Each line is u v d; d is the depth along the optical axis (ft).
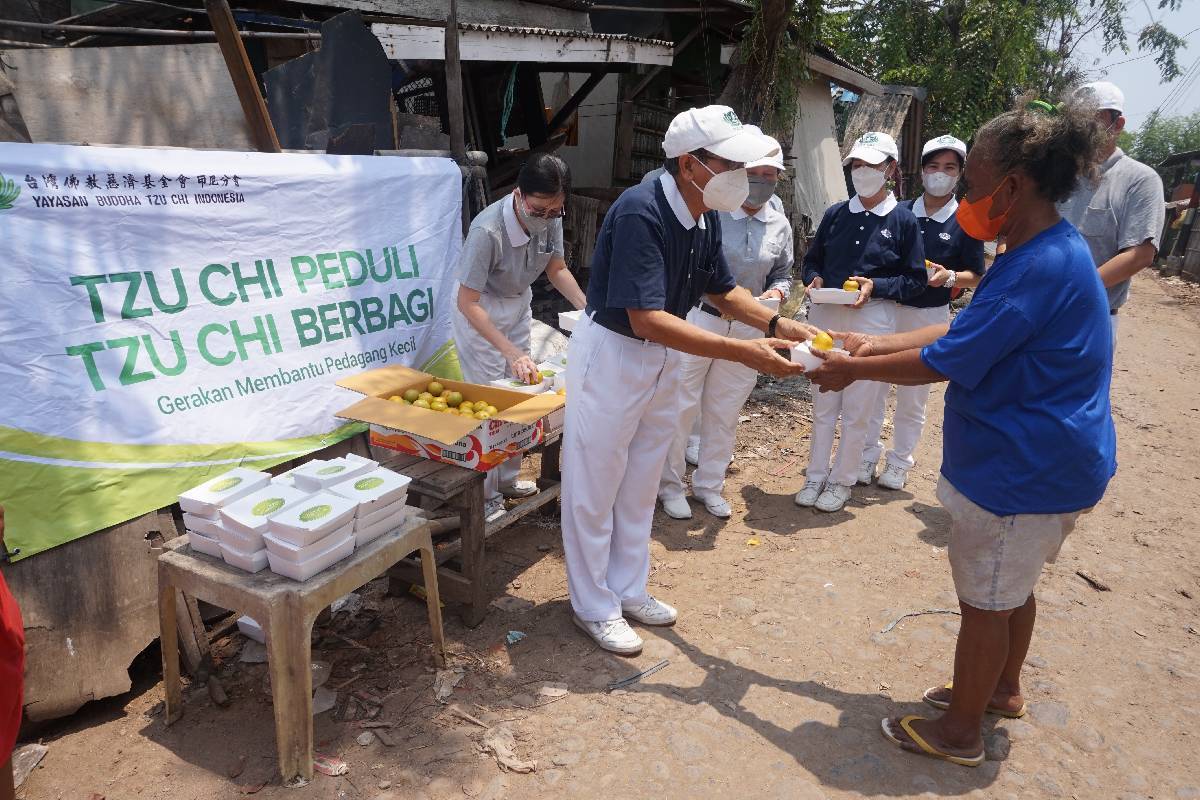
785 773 8.16
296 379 11.30
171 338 9.93
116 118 12.08
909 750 8.52
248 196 10.84
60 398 8.83
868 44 71.05
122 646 9.02
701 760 8.30
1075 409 7.01
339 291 11.98
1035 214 7.04
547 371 12.57
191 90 12.63
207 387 10.24
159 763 8.08
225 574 7.79
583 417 9.53
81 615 8.76
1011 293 6.83
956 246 14.42
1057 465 7.04
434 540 12.42
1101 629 11.09
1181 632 11.14
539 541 13.32
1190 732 9.00
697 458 16.81
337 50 14.40
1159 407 23.40
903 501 15.40
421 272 13.30
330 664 9.69
